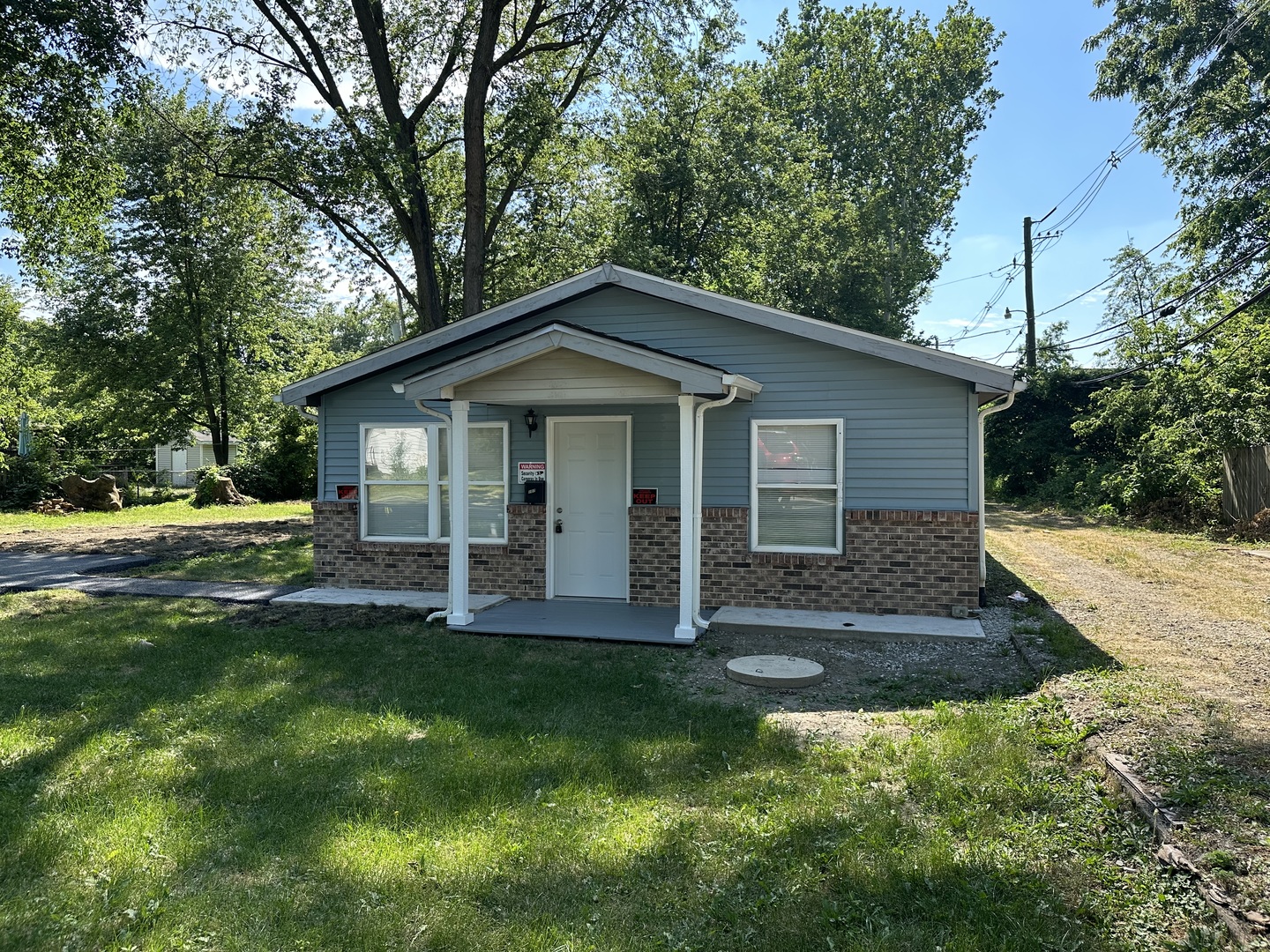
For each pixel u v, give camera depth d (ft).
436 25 59.16
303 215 63.52
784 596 29.81
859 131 120.26
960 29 116.37
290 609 31.09
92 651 24.57
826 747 16.40
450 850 12.26
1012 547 48.39
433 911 10.59
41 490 83.10
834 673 22.58
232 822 13.21
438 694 20.49
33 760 15.80
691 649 25.32
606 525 32.65
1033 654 23.17
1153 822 12.35
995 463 91.71
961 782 14.44
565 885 11.28
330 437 35.99
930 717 18.34
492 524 34.04
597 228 72.28
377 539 35.40
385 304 79.97
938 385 28.45
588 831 12.82
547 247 68.64
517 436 33.32
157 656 24.21
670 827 12.93
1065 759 15.42
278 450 94.27
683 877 11.50
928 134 120.37
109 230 85.81
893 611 28.78
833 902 10.78
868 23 120.98
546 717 18.58
